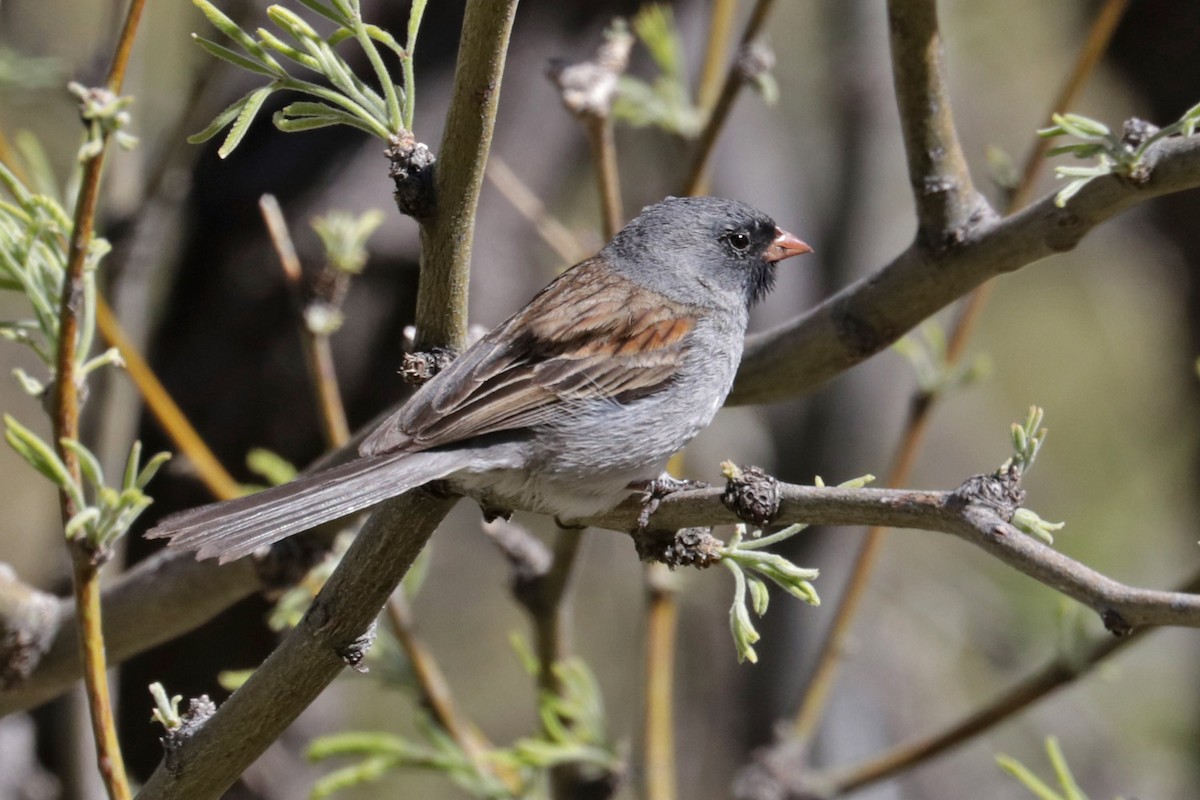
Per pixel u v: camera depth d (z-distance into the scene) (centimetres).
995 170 952
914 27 691
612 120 918
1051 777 1531
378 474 591
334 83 570
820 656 972
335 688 1095
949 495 541
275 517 559
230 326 1014
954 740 900
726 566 591
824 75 1477
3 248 584
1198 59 1358
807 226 1431
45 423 1477
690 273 812
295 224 1002
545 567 856
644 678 891
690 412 749
